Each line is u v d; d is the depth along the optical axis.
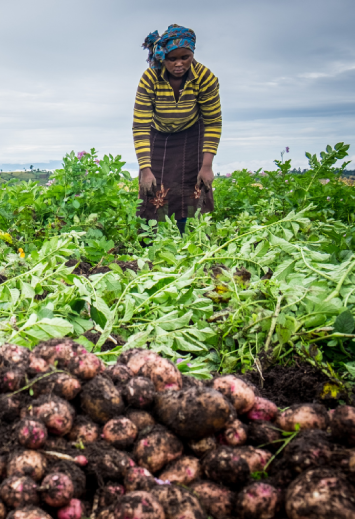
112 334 2.53
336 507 1.24
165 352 2.30
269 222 4.27
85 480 1.42
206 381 1.72
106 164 5.92
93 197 5.48
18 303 2.75
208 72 5.70
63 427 1.46
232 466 1.43
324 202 5.75
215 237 4.47
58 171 5.75
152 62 5.61
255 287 2.76
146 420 1.56
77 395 1.57
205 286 3.15
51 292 3.14
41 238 4.98
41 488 1.33
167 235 5.17
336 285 2.80
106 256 4.15
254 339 2.42
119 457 1.45
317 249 3.78
